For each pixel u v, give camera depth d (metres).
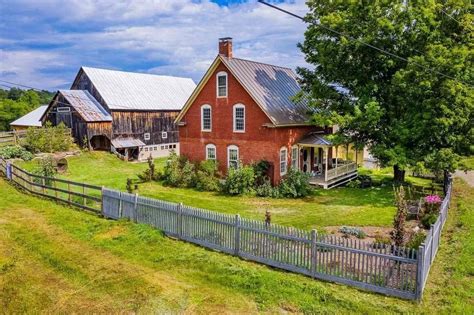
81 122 40.25
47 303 10.13
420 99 23.78
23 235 15.39
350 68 25.97
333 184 28.30
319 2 27.42
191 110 30.84
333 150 36.81
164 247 14.17
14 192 23.59
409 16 23.55
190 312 9.67
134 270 12.15
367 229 17.02
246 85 27.22
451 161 22.69
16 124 50.59
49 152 37.66
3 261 12.80
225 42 28.41
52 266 12.50
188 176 28.25
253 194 25.28
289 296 10.42
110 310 9.78
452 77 21.84
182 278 11.63
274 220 18.73
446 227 16.67
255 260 12.92
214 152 29.83
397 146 24.03
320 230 16.73
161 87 50.25
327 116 25.25
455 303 9.87
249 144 27.69
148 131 45.50
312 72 29.05
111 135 41.72
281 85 30.95
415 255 10.18
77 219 17.86
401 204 12.77
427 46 23.02
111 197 18.28
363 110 24.94
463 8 23.69
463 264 12.24
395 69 25.27
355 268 10.98
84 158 38.59
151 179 30.31
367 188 27.64
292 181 25.34
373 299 10.25
